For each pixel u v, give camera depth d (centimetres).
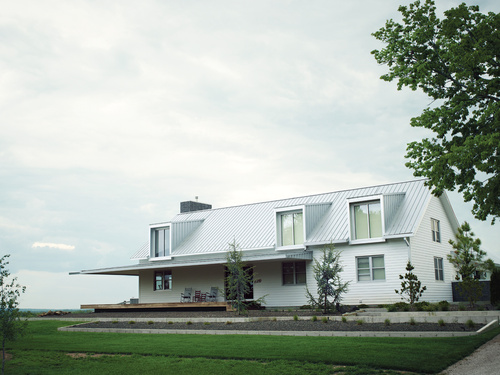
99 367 1453
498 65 1517
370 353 1359
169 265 3172
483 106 1566
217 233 3559
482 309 2198
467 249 2581
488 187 1444
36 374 1396
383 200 2694
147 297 3653
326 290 2372
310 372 1245
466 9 1520
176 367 1386
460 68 1516
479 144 1334
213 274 3331
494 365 1173
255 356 1439
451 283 2970
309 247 2934
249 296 3177
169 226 3638
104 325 2411
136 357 1559
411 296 2381
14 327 1423
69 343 1911
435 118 1567
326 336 1714
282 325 2000
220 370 1320
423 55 1617
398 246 2630
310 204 3017
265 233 3269
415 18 1623
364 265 2736
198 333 2002
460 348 1346
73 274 3553
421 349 1367
